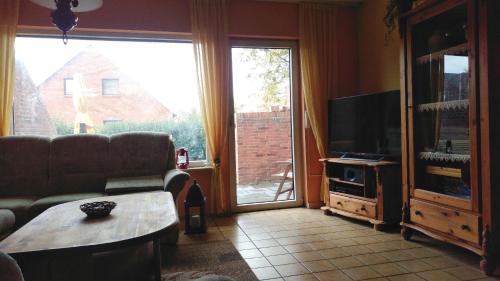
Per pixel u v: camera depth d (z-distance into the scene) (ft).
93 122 12.76
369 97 11.70
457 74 8.32
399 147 10.63
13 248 4.88
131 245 5.24
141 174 11.53
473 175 7.47
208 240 9.92
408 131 9.49
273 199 14.11
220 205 12.91
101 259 6.49
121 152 11.59
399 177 10.66
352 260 8.18
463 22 8.21
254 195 13.91
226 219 12.35
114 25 12.00
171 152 12.04
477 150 7.38
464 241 7.76
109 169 11.41
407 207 9.57
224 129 12.94
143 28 12.25
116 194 9.98
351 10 14.23
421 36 9.42
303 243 9.47
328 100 13.33
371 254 8.54
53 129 12.40
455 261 8.00
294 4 13.73
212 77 12.67
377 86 13.19
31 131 12.20
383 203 10.45
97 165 11.34
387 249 8.86
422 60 9.27
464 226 7.67
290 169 14.26
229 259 8.39
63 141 11.37
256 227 11.19
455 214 7.91
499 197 7.21
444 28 8.78
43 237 5.36
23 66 12.10
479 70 7.32
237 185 13.69
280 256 8.54
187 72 13.43
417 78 9.40
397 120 10.71
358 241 9.54
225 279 3.89
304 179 14.17
